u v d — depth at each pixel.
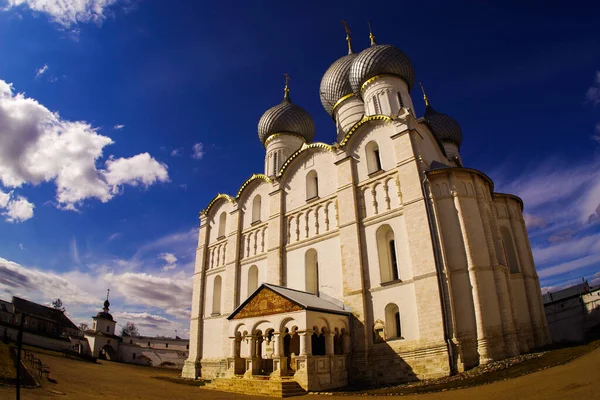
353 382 26.95
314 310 26.14
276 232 37.22
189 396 22.05
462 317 24.52
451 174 27.73
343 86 46.03
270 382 23.83
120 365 55.22
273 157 48.84
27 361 30.73
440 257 25.95
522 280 32.50
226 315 40.03
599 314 35.44
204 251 47.06
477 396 15.80
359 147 33.50
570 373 16.47
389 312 27.92
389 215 29.47
